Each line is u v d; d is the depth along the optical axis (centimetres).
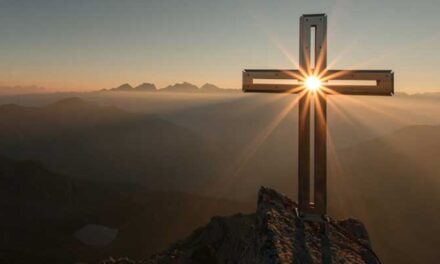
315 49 679
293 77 696
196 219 15275
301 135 704
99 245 13838
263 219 728
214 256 1398
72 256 11756
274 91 707
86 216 16675
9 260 9838
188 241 1644
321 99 687
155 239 13850
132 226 15012
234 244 1396
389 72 648
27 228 15475
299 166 711
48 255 11312
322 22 670
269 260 589
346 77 667
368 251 662
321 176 696
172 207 16388
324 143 690
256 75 710
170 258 1428
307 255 605
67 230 15375
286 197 856
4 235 13975
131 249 13038
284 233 666
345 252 634
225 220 1573
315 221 701
